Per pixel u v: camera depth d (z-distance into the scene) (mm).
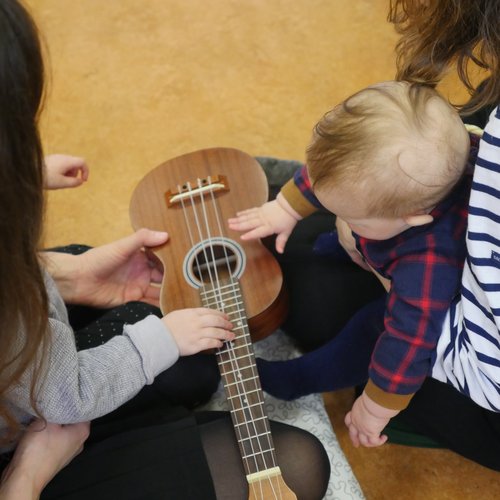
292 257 1265
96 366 927
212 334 1017
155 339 975
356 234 1013
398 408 1001
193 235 1189
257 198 1212
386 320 968
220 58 1911
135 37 1976
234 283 1121
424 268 911
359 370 1168
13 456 936
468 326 835
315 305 1237
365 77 1832
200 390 1162
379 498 1340
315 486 1019
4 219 646
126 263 1259
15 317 711
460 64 859
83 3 2049
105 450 985
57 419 893
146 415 1056
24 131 639
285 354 1295
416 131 841
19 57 613
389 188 856
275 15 1959
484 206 765
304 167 1111
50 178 1226
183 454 979
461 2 791
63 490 958
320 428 1188
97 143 1822
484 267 779
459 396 1063
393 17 983
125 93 1889
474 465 1346
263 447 994
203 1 2010
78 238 1702
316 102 1817
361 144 851
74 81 1920
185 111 1847
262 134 1791
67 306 1218
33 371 802
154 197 1233
